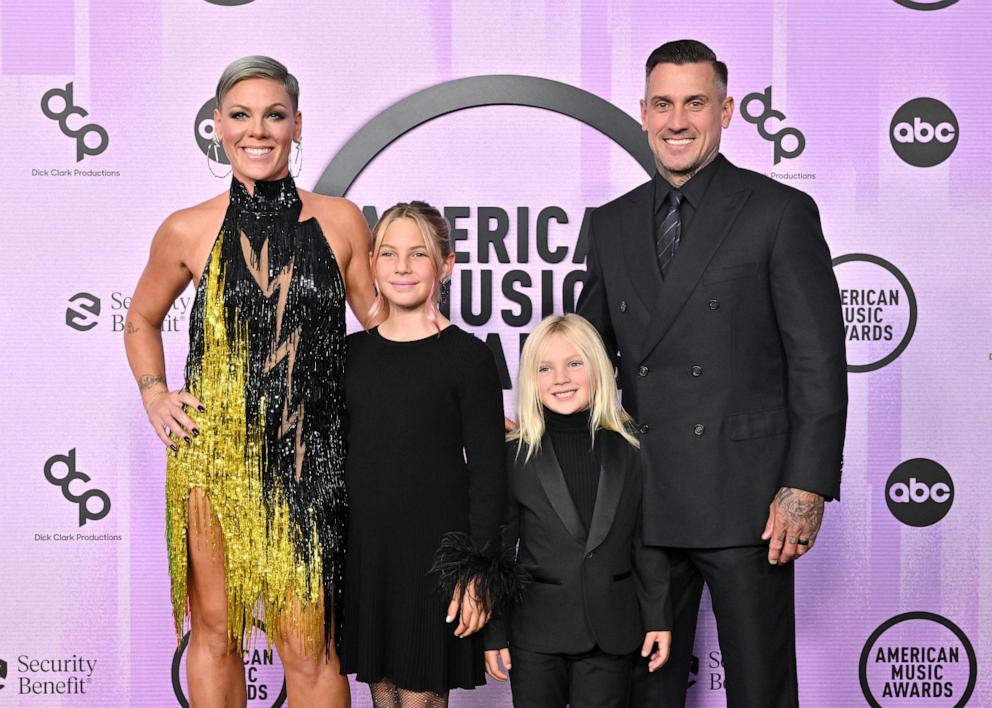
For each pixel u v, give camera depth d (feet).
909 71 9.02
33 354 8.84
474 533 6.51
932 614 9.13
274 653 8.95
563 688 6.73
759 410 6.79
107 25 8.80
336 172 8.90
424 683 6.49
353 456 6.64
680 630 7.25
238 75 6.66
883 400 9.08
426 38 8.92
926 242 9.05
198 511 6.73
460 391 6.59
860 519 9.09
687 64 6.89
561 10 8.93
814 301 6.60
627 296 7.08
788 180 9.02
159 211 8.88
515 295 9.02
